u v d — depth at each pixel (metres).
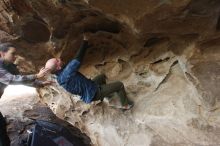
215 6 3.17
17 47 4.53
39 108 7.33
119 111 4.69
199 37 3.53
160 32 3.58
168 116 4.11
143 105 4.36
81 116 5.36
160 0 2.95
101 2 3.09
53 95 5.74
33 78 3.75
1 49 3.93
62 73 3.91
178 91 3.98
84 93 4.01
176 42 3.76
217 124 3.71
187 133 3.98
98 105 4.95
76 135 6.24
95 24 4.00
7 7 3.91
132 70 4.35
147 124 4.34
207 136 3.83
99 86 4.12
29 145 5.02
